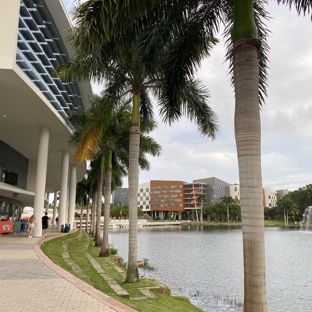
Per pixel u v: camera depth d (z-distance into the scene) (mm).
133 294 9500
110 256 19438
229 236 61094
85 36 5730
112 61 11602
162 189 152875
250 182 5590
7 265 9398
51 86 21719
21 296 5934
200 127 12422
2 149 26859
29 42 17469
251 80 5836
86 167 42844
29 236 19812
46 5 19141
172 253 33438
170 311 8164
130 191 11844
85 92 29234
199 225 125125
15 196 26422
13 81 15633
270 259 29297
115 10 5492
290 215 134375
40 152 22844
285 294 16516
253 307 5250
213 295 16016
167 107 10180
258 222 5469
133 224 11633
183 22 8336
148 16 6949
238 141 5801
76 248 21406
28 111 20156
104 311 5113
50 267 9094
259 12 8641
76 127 20578
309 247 40062
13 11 14711
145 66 9062
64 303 5516
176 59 9117
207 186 150125
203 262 26969
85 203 64438
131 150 12094
